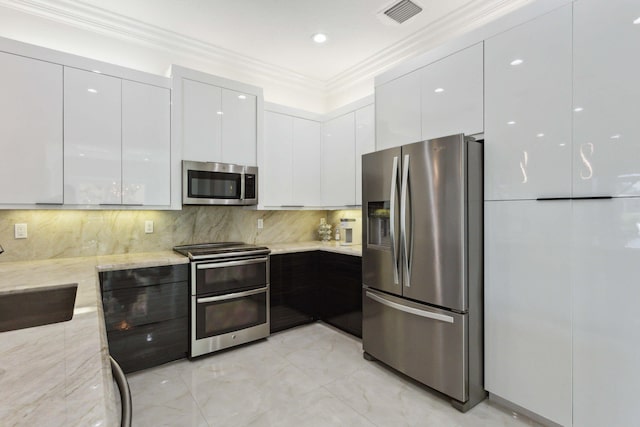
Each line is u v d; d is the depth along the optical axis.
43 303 1.61
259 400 2.09
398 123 2.64
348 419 1.90
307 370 2.48
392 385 2.27
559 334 1.73
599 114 1.58
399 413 1.96
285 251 3.19
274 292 3.12
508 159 1.93
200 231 3.25
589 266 1.62
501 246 1.97
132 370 2.36
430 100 2.38
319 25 2.82
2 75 2.09
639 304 1.48
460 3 2.54
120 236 2.81
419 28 2.88
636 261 1.49
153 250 2.98
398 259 2.30
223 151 3.02
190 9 2.57
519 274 1.89
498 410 1.98
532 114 1.82
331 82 4.04
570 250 1.69
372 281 2.54
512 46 1.91
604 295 1.58
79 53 2.64
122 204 2.52
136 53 2.91
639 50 1.46
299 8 2.57
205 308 2.65
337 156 3.58
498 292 1.99
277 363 2.59
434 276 2.09
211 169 2.89
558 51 1.72
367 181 2.58
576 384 1.67
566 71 1.69
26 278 1.77
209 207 3.31
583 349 1.65
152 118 2.66
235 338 2.81
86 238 2.66
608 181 1.56
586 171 1.62
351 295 3.07
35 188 2.19
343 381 2.32
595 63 1.59
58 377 0.68
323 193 3.78
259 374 2.41
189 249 2.90
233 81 3.09
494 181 2.00
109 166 2.46
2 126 2.09
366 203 2.60
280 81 3.86
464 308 1.96
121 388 0.72
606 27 1.55
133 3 2.49
